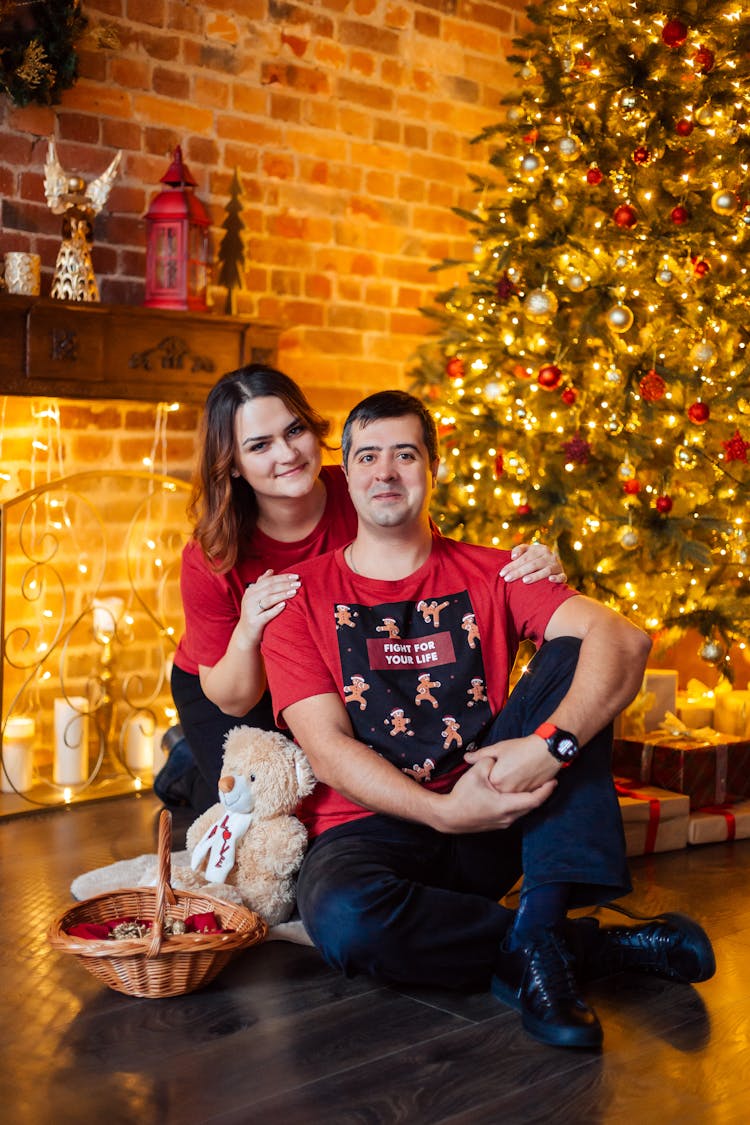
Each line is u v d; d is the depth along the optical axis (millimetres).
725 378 3398
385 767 1879
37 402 3293
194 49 3537
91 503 3309
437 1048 1740
